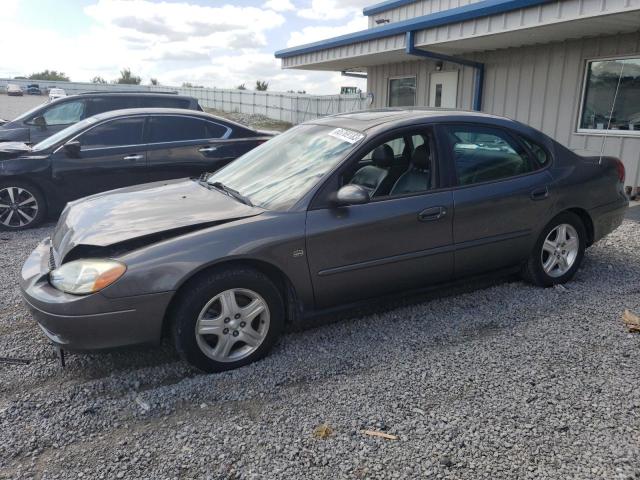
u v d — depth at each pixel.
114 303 2.95
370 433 2.62
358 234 3.51
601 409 2.78
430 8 12.66
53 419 2.80
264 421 2.75
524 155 4.29
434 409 2.81
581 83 8.77
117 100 9.88
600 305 4.13
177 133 7.36
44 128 9.44
